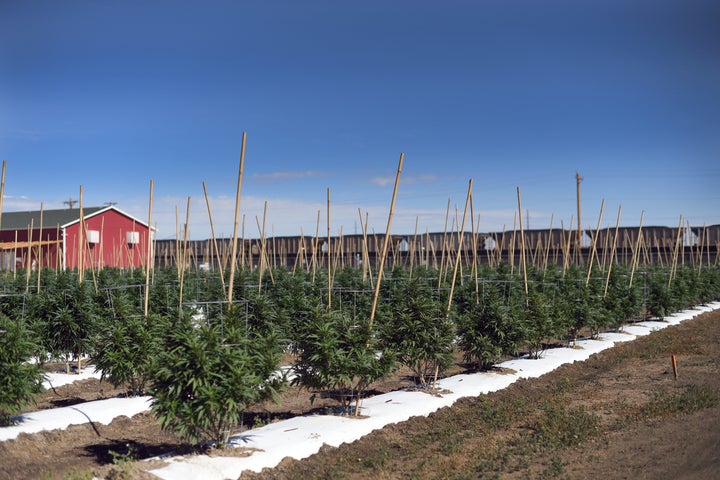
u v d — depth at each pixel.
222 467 8.63
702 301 35.62
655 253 45.75
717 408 12.32
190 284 21.69
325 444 10.16
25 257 38.56
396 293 20.95
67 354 15.27
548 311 18.77
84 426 11.19
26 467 9.30
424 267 27.55
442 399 13.23
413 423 11.80
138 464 8.55
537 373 16.62
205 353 8.99
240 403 9.16
